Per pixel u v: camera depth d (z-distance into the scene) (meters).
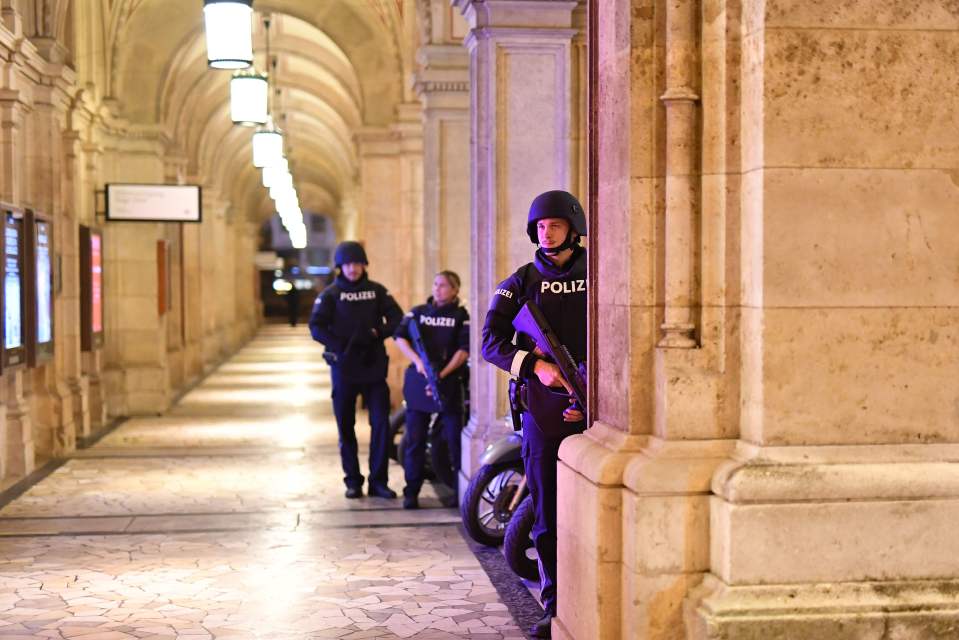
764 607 4.56
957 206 4.75
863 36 4.67
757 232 4.70
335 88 26.50
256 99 14.24
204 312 29.98
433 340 10.27
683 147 4.86
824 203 4.68
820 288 4.70
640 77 4.93
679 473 4.77
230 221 36.25
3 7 11.69
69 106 14.27
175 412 18.45
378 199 19.45
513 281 6.42
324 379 25.36
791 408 4.70
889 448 4.74
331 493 11.07
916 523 4.67
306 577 7.80
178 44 18.09
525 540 7.42
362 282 10.85
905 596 4.64
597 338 5.52
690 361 4.87
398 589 7.48
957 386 4.77
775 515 4.61
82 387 15.02
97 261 15.84
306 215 74.75
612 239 5.23
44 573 7.92
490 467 8.49
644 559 4.77
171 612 6.96
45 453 13.42
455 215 14.18
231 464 12.91
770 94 4.65
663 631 4.78
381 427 10.86
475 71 9.87
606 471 4.93
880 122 4.70
